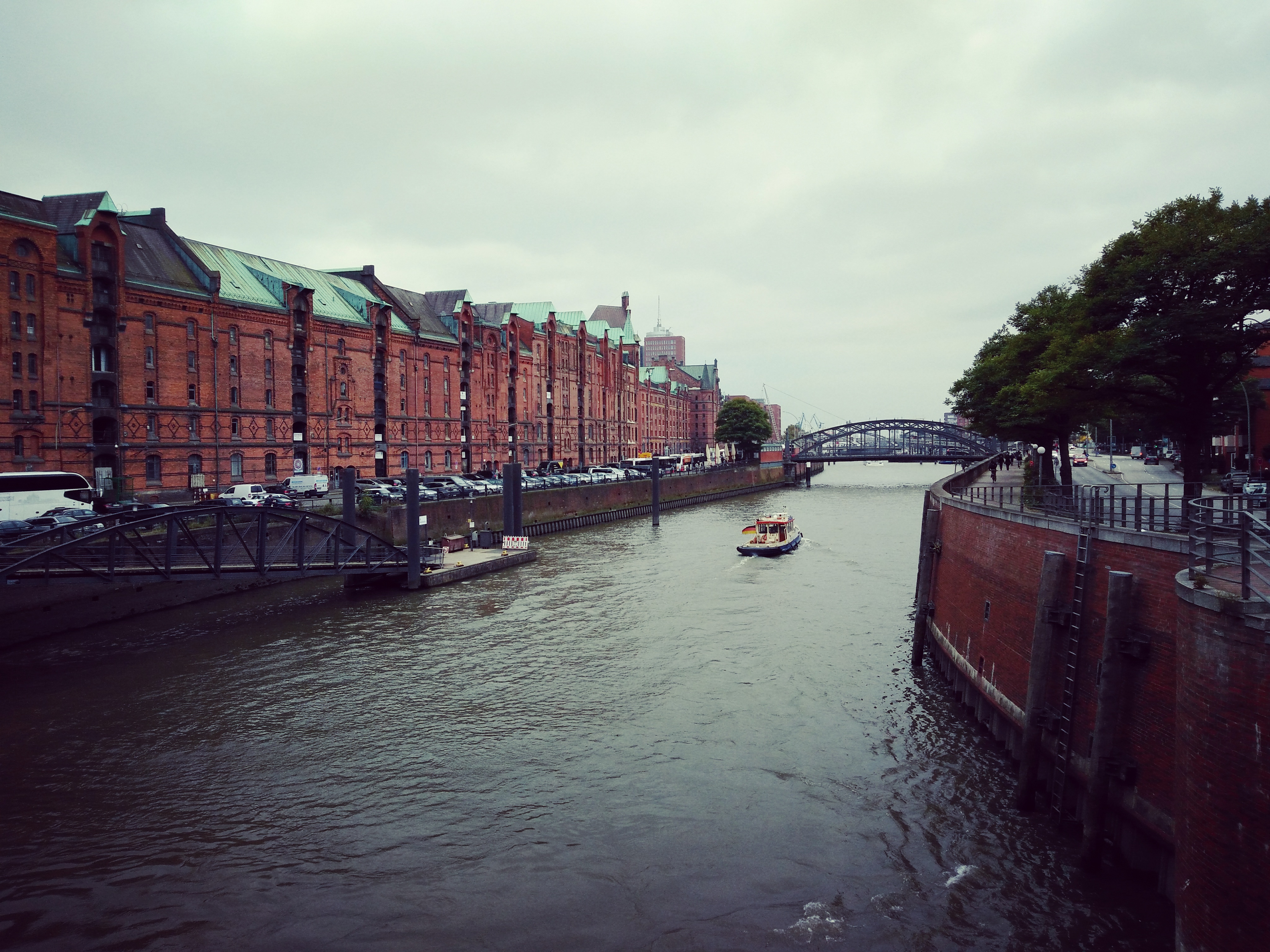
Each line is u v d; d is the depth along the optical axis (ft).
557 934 49.70
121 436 187.21
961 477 181.68
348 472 167.63
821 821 62.75
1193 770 38.75
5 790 68.54
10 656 106.22
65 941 48.85
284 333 230.68
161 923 50.72
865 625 122.72
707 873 56.18
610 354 455.22
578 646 111.86
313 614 131.54
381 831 62.13
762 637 116.26
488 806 66.03
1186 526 55.36
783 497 401.90
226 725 82.84
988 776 69.36
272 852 59.16
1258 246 84.64
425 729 81.92
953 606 95.71
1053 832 59.11
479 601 141.79
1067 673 60.18
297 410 237.45
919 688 93.20
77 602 118.52
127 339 189.16
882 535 232.94
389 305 274.16
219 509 119.44
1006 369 160.15
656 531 255.29
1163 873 48.85
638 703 89.04
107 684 95.30
